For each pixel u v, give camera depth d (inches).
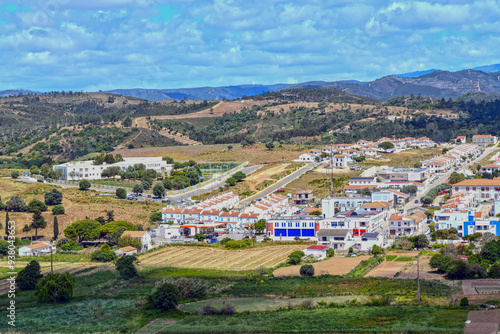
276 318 4778.5
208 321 4790.8
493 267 5895.7
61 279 5693.9
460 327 4256.9
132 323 4835.1
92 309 5285.4
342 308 5002.5
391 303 5068.9
